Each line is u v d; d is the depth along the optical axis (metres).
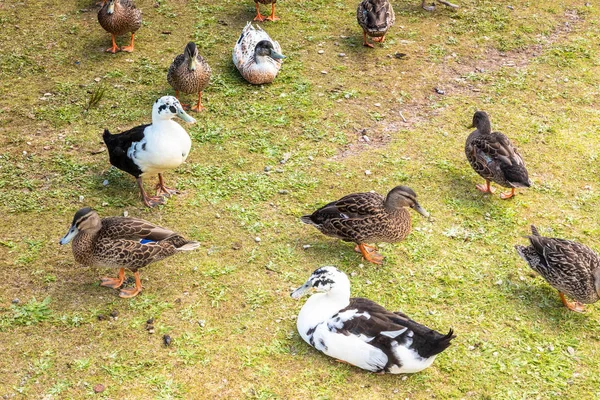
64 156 4.68
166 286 4.04
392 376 3.74
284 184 4.59
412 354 3.65
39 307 3.91
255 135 4.90
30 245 4.19
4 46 5.44
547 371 3.79
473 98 5.29
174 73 4.95
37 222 4.31
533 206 4.57
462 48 5.72
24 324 3.85
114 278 4.06
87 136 4.82
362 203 4.15
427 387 3.71
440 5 6.14
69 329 3.85
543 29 5.96
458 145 4.93
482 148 4.55
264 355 3.79
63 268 4.10
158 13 5.86
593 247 4.34
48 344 3.79
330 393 3.67
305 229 4.36
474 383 3.74
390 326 3.68
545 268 4.03
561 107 5.26
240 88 5.25
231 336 3.86
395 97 5.26
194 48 4.89
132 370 3.71
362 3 5.57
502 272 4.20
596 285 3.94
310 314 3.80
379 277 4.14
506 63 5.62
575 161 4.86
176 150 4.31
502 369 3.79
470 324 3.96
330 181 4.64
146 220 4.25
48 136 4.81
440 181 4.68
